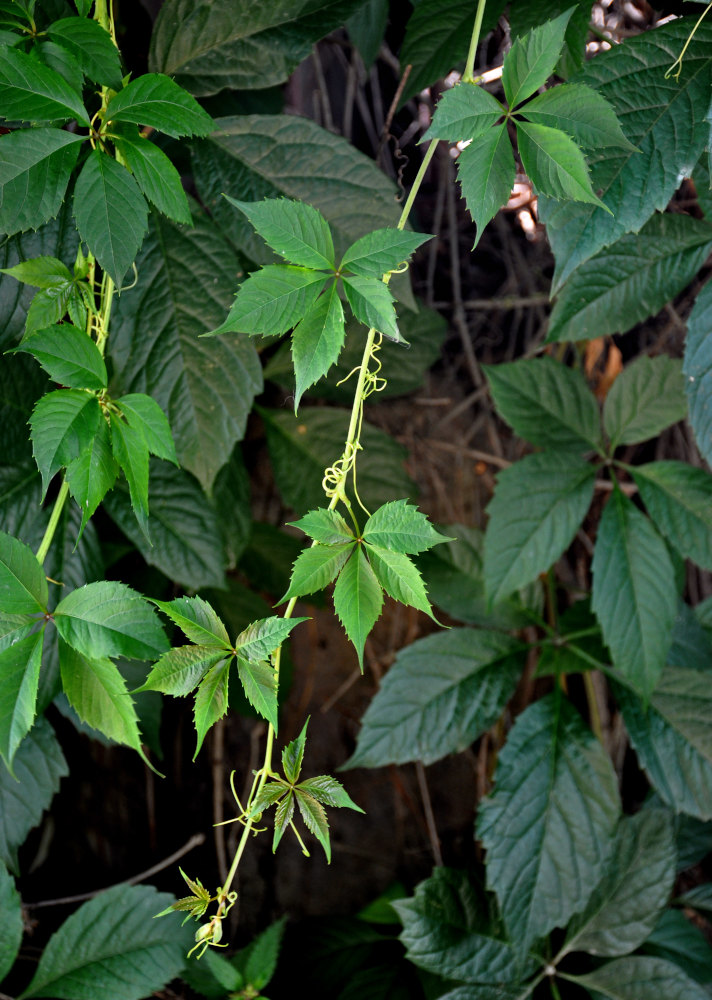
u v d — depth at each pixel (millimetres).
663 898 1636
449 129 1435
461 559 1655
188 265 1529
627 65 1472
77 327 1441
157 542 1581
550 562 1599
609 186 1466
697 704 1607
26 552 1432
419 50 1582
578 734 1615
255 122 1535
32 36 1461
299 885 1748
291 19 1524
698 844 1684
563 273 1468
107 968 1578
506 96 1443
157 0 1651
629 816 1651
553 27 1438
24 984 1703
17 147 1435
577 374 1630
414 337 1706
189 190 1691
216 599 1690
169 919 1593
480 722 1620
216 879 1745
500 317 1784
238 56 1528
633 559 1592
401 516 1415
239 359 1530
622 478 1769
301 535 1729
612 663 1608
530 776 1605
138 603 1436
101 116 1460
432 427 1771
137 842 1745
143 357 1526
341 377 1691
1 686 1424
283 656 1700
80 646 1433
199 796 1744
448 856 1756
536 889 1591
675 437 1762
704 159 1516
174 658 1414
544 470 1608
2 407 1535
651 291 1561
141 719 1591
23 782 1548
